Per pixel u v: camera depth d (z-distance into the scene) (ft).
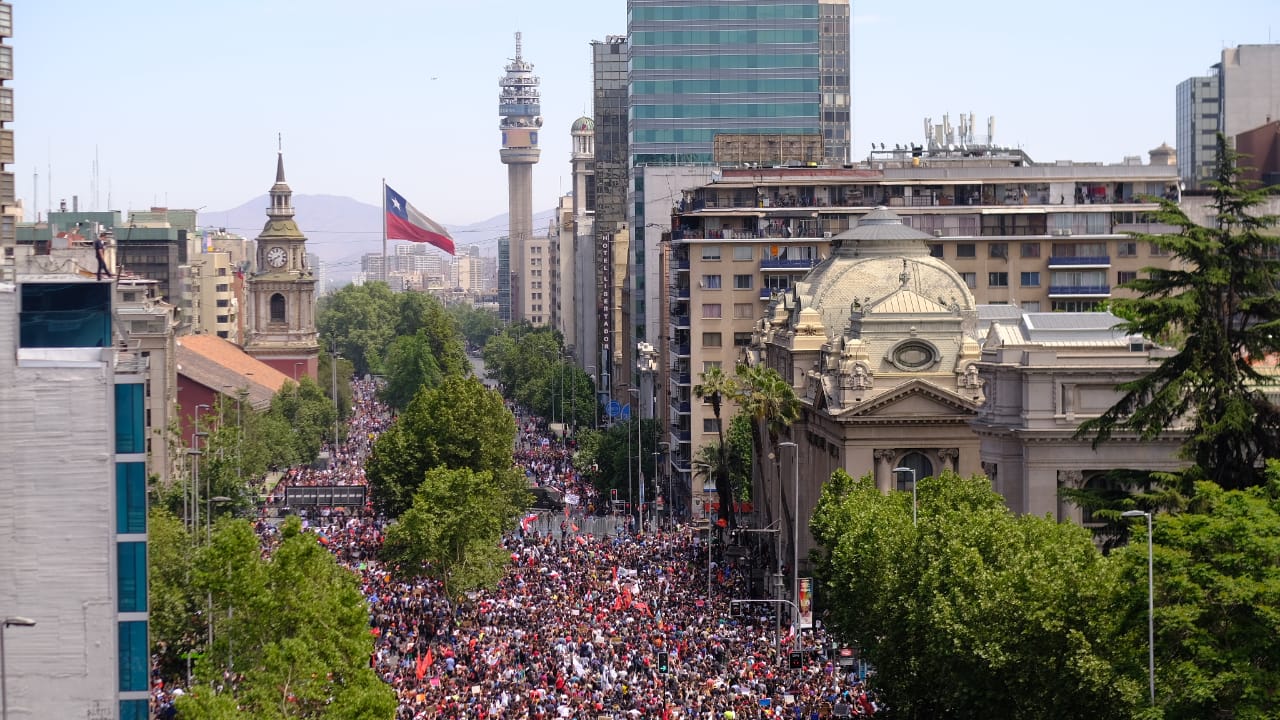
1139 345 435.94
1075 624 281.33
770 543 583.99
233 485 564.30
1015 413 442.91
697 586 518.37
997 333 451.12
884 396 527.40
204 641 382.01
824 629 435.12
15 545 240.12
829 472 557.74
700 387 563.89
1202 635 254.68
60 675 241.14
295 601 311.06
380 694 285.23
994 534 328.90
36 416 239.91
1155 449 435.94
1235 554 258.98
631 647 417.28
